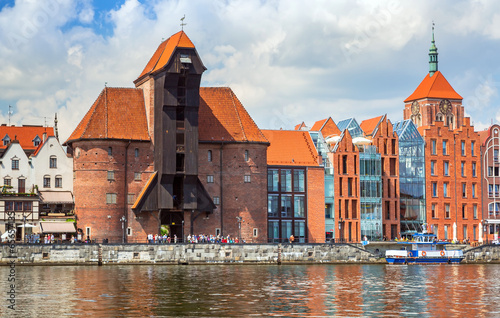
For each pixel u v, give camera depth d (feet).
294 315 252.01
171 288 315.99
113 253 437.17
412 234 538.47
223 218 490.08
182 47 465.06
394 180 548.31
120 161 473.26
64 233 467.52
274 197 513.86
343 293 306.14
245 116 506.07
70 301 277.23
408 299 290.15
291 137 536.42
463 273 403.75
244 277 363.97
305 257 467.93
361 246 487.20
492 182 579.07
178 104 468.34
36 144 585.22
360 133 571.69
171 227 490.49
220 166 492.95
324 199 523.29
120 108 485.97
